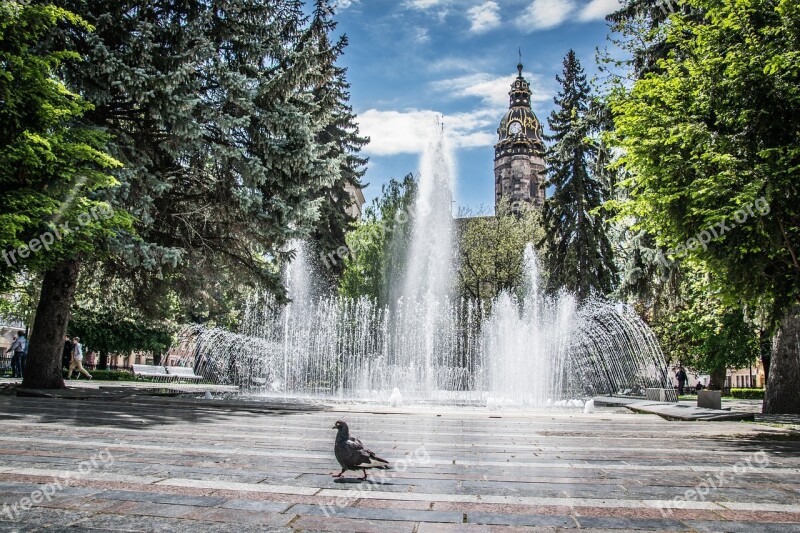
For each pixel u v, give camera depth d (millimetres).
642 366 27484
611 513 4180
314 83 18234
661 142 10672
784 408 16016
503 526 3795
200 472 5355
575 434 9703
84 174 12461
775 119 9859
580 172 34094
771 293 11125
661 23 19328
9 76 11133
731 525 3906
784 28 9781
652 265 25312
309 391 25344
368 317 36281
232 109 16953
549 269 35750
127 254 14164
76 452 6250
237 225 17719
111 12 14656
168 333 38531
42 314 15742
